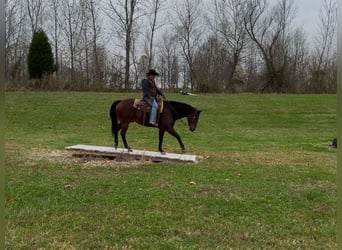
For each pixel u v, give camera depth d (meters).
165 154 11.20
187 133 19.62
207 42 50.16
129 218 6.06
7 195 7.02
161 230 5.61
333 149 14.66
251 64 48.91
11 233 5.34
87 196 7.13
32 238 5.21
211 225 5.88
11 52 42.09
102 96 32.12
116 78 40.38
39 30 38.41
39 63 36.28
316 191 7.86
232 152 13.32
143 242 5.19
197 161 11.04
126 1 40.25
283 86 44.75
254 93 41.94
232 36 48.53
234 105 30.64
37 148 12.90
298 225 5.97
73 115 24.70
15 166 9.71
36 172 9.05
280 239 5.43
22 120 22.61
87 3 41.97
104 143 15.04
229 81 47.25
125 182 8.18
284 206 6.89
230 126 23.30
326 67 46.50
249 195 7.48
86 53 41.81
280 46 46.50
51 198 6.96
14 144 13.81
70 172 9.17
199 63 50.06
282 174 9.52
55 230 5.52
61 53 42.22
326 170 10.16
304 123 24.94
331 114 27.95
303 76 48.09
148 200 6.96
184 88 40.72
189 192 7.53
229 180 8.63
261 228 5.81
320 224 6.03
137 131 19.77
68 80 37.78
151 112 11.05
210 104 30.70
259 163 11.11
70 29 42.25
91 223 5.81
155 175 8.93
